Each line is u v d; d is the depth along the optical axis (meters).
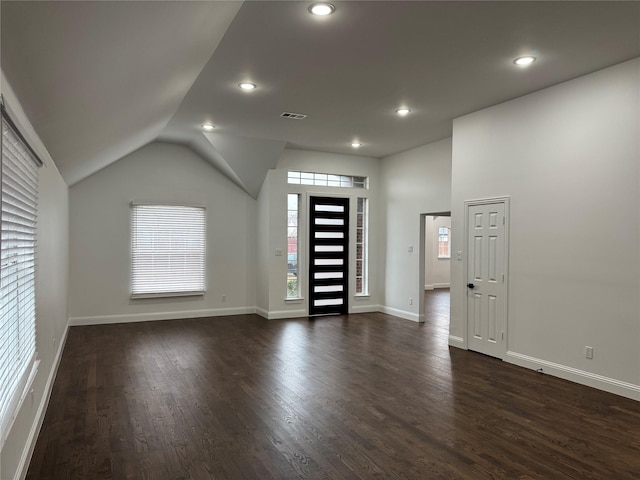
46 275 3.69
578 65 4.16
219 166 7.72
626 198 4.07
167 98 4.36
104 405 3.81
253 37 3.55
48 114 2.77
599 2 3.02
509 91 4.89
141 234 7.44
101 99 3.07
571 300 4.53
